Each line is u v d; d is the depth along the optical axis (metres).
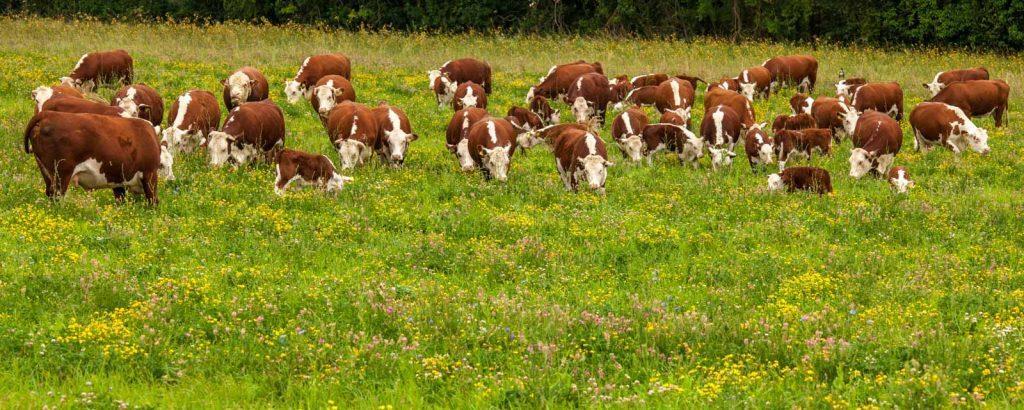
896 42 49.66
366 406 7.80
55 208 13.23
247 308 10.01
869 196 18.06
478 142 18.03
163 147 15.71
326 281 11.30
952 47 47.47
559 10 55.16
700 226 14.98
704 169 20.42
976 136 22.02
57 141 13.05
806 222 15.38
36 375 8.09
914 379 8.09
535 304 10.63
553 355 9.02
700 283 12.03
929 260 13.39
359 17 54.75
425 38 41.38
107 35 36.44
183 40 36.75
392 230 14.13
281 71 30.95
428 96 28.97
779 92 32.31
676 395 8.07
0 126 19.62
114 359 8.45
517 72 34.22
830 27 51.00
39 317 9.44
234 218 13.81
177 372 8.31
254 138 17.62
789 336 9.66
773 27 49.66
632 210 15.84
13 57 29.58
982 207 17.05
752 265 12.76
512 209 15.79
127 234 12.50
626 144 20.31
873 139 20.19
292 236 13.18
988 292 11.78
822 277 12.39
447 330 9.59
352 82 29.62
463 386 8.25
